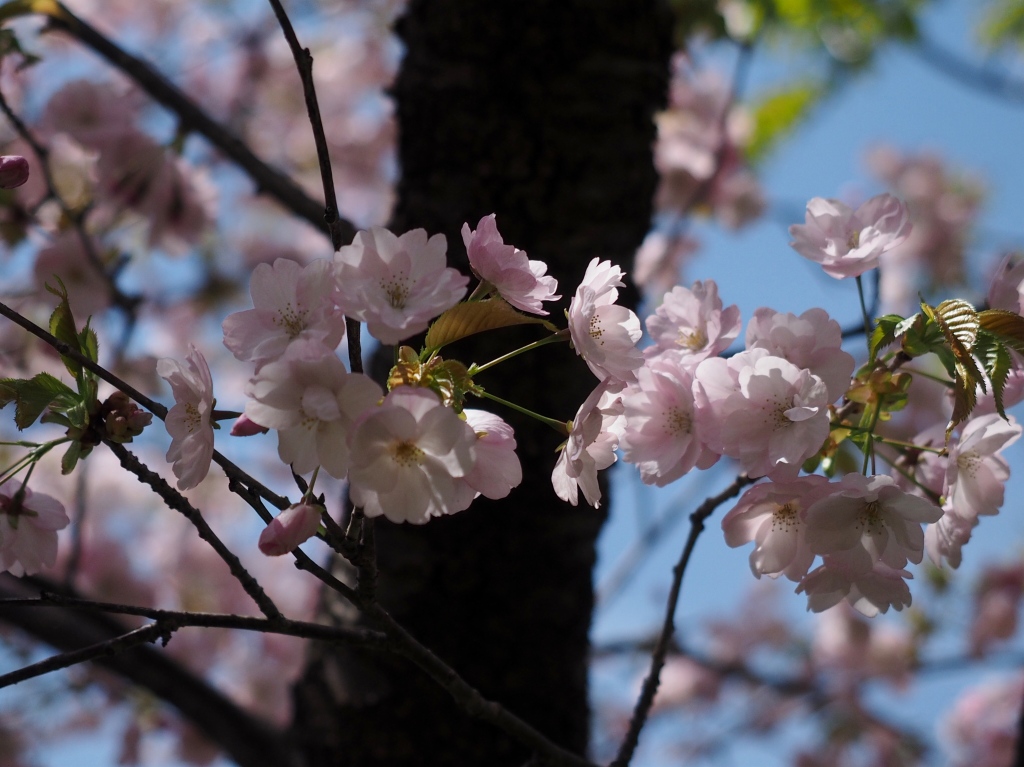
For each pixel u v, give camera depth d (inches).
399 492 37.5
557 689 48.0
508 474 38.6
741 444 38.9
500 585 48.0
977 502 40.8
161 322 109.7
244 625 39.4
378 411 37.0
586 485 39.9
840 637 121.6
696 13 79.9
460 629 47.9
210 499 118.8
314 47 129.0
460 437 37.2
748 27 88.9
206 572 111.1
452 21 50.3
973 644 115.2
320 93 127.0
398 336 37.1
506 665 47.9
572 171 49.4
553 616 48.1
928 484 42.0
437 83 50.0
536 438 48.0
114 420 39.2
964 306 39.4
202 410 38.4
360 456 37.1
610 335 39.5
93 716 109.1
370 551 38.8
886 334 40.0
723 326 40.7
